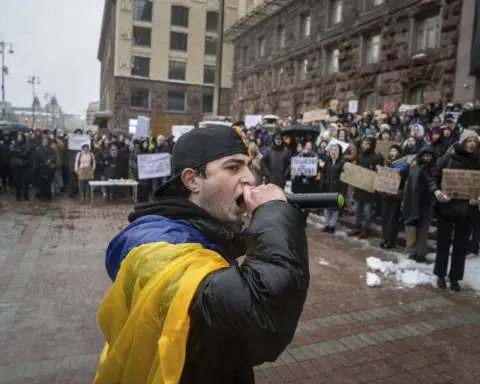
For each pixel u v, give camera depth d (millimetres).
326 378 3426
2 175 13516
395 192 7273
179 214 1127
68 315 4504
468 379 3453
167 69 46188
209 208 1154
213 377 981
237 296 854
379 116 13547
